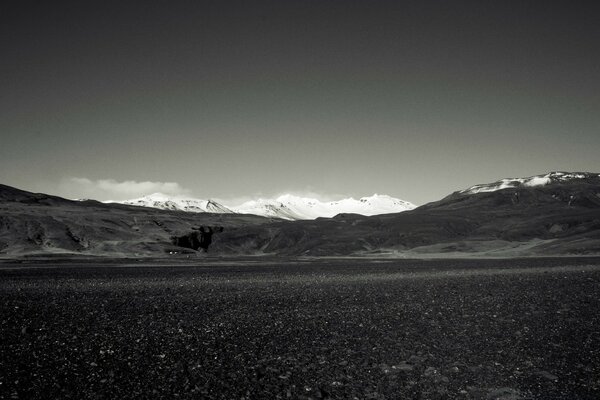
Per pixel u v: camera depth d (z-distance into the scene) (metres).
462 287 50.69
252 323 30.39
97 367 20.69
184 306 38.56
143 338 26.22
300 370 20.28
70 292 50.69
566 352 22.64
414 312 33.78
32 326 29.88
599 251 145.88
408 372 19.97
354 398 17.20
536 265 94.50
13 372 19.92
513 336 25.88
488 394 17.55
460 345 24.11
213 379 19.12
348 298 42.34
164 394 17.47
